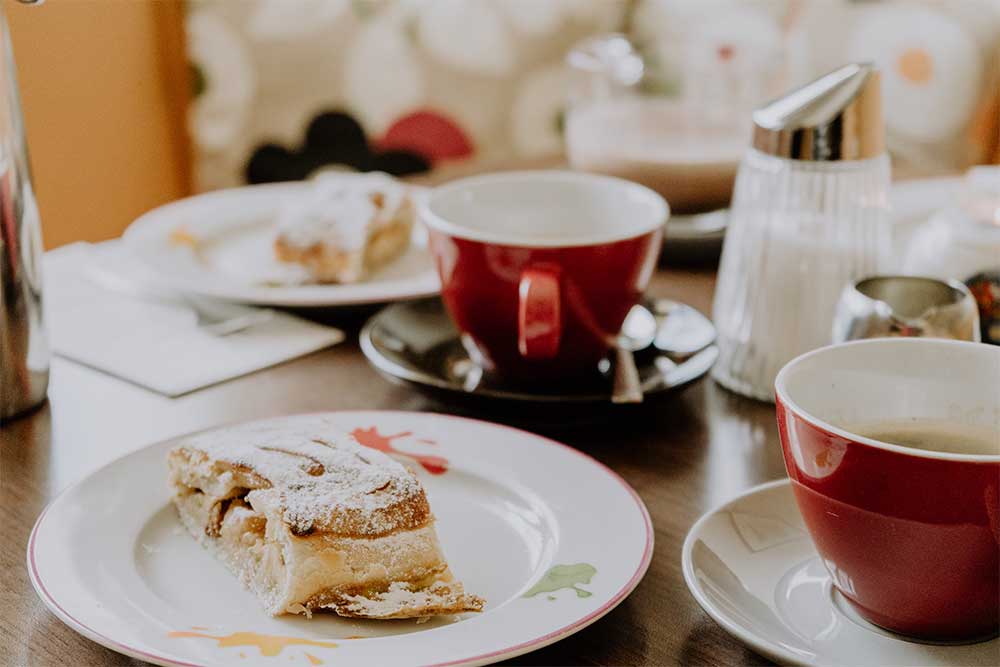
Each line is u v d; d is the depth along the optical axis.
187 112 1.41
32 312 0.66
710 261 0.86
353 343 0.75
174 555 0.56
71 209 1.31
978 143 1.42
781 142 0.67
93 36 1.28
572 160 0.93
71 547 0.55
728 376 0.70
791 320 0.67
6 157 0.64
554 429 0.66
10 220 0.65
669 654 0.52
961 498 0.49
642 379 0.67
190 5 1.37
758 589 0.53
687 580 0.52
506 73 1.62
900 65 1.47
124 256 0.84
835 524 0.51
